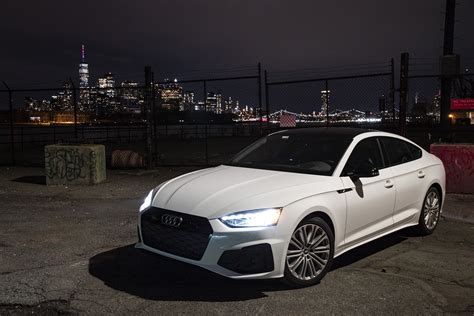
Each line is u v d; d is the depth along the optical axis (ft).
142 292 15.12
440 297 14.74
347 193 16.90
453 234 22.68
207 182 16.57
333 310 13.66
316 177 16.81
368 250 19.99
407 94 37.24
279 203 14.74
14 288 15.44
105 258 18.80
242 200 14.67
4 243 21.02
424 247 20.45
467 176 31.94
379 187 18.45
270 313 13.46
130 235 22.41
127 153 48.42
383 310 13.69
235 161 20.35
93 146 38.24
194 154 70.44
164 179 40.81
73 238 21.88
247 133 133.69
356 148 18.65
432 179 21.86
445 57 44.14
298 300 14.39
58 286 15.64
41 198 32.42
